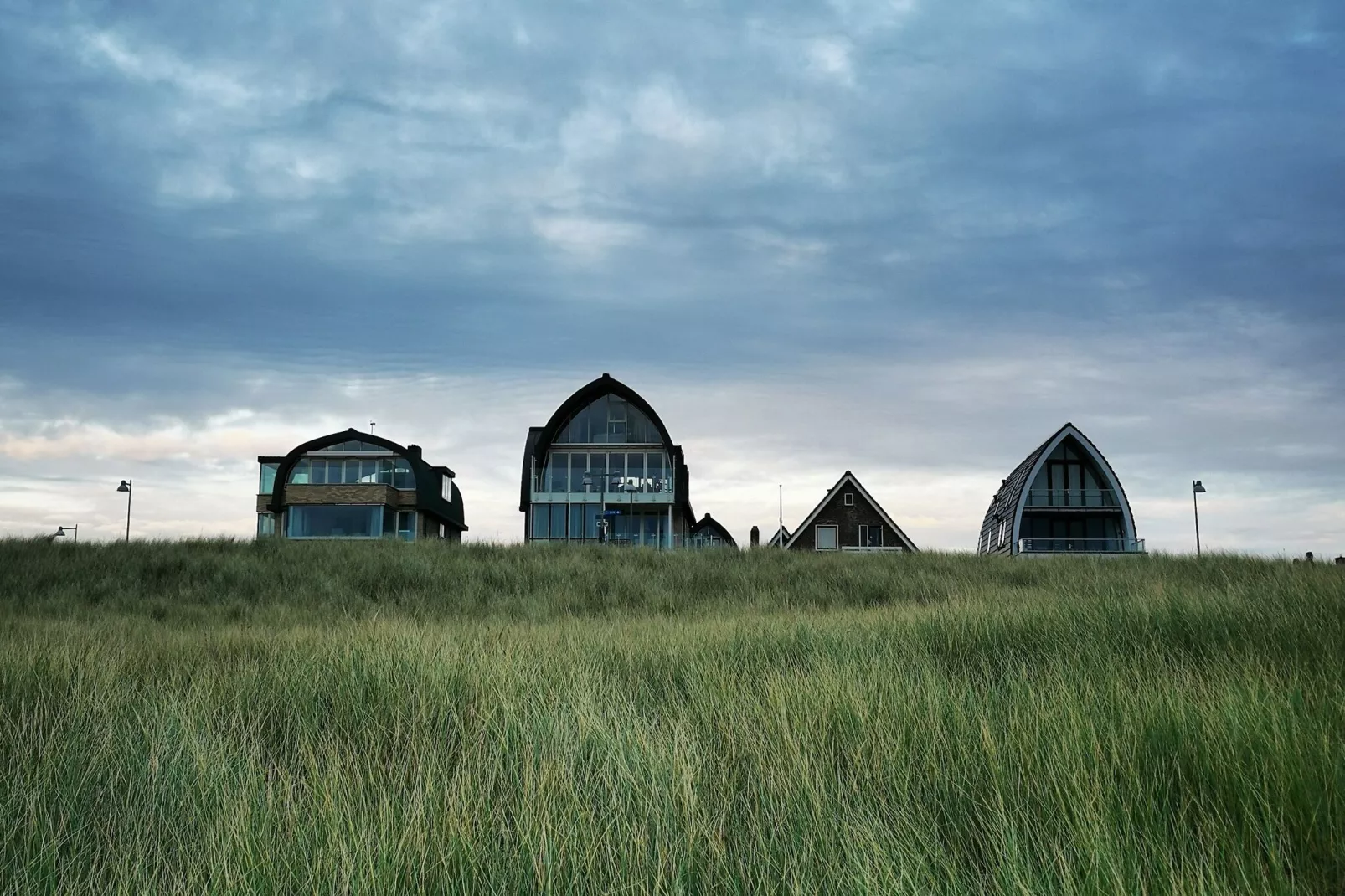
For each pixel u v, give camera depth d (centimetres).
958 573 2581
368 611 2009
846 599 2242
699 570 2602
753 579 2495
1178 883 330
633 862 376
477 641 995
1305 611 1023
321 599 2184
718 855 383
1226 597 1160
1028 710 582
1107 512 5338
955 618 1095
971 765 493
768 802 452
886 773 496
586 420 5412
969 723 573
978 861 395
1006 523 5469
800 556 2948
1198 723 533
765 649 968
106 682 766
